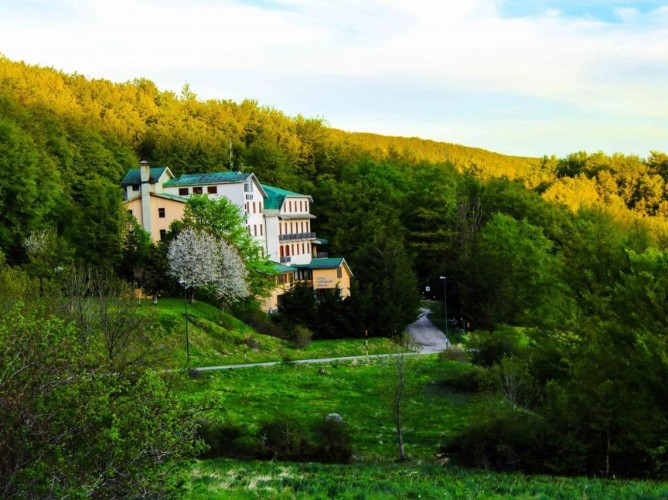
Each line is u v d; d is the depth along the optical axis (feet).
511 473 122.31
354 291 309.83
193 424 59.11
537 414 138.00
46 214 319.88
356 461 141.28
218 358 237.86
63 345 55.06
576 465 122.52
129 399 57.11
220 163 553.23
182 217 319.47
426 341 309.63
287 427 142.10
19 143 301.22
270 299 335.26
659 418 114.62
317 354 266.57
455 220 405.59
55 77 593.01
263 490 92.99
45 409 51.37
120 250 285.23
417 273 401.70
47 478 49.88
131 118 576.61
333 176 577.02
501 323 321.52
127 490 53.26
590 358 126.00
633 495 97.25
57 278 205.57
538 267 347.97
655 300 126.31
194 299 288.71
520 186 508.94
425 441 161.89
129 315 140.15
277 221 388.78
